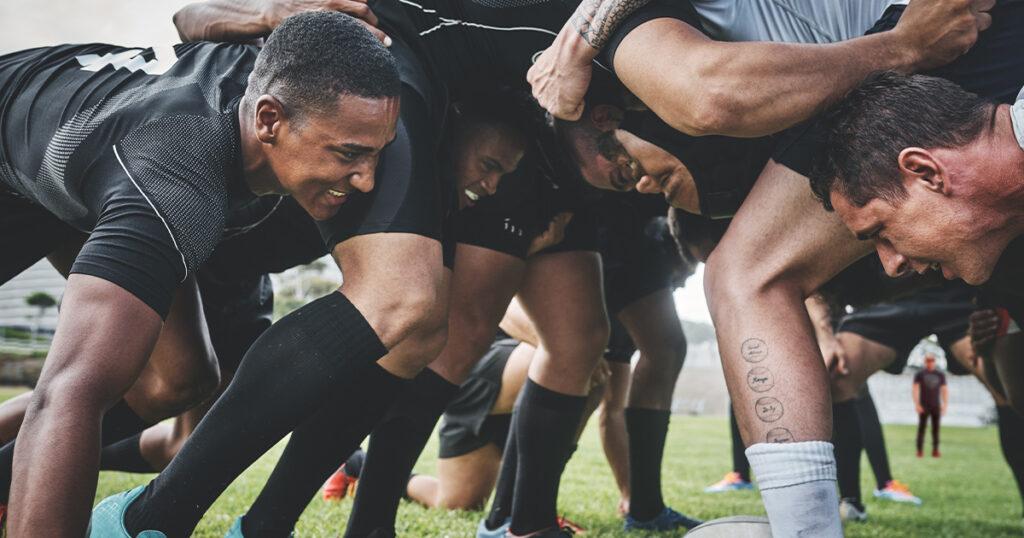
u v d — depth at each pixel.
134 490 1.65
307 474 1.89
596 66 1.92
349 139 1.59
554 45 1.86
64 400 1.31
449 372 2.47
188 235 1.52
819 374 1.66
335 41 1.59
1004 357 3.38
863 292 2.84
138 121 1.62
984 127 1.45
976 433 21.22
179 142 1.60
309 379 1.62
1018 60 1.67
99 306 1.39
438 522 3.32
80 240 2.29
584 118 2.13
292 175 1.66
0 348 24.81
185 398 2.38
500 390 3.63
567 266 2.70
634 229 3.17
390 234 1.73
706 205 2.04
